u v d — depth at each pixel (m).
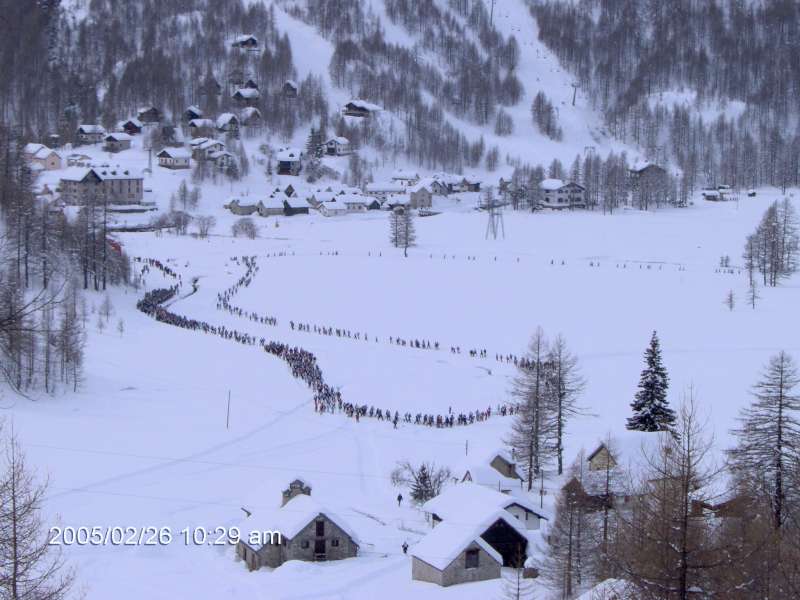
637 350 154.75
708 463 72.12
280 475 91.12
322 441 105.88
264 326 170.75
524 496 87.12
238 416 113.94
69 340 118.75
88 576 60.97
